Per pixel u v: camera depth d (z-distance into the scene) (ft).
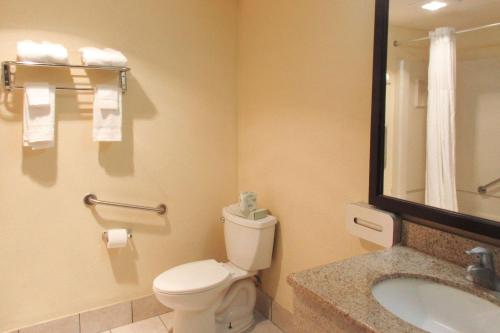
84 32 7.10
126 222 7.83
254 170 8.38
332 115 6.12
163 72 7.93
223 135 8.82
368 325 3.08
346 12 5.74
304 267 6.99
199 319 6.86
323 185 6.41
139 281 8.09
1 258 6.80
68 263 7.36
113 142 7.54
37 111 6.50
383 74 4.99
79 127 7.19
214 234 8.93
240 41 8.64
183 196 8.44
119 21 7.39
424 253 4.58
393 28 4.84
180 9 7.98
